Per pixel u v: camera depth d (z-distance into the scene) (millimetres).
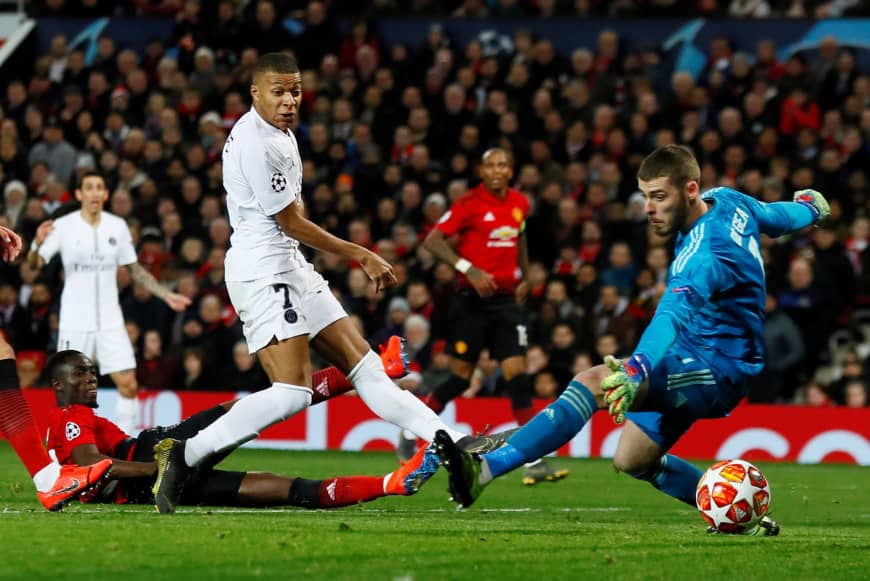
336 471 36312
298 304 21359
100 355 35000
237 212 21547
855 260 50250
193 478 21781
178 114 59594
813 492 32812
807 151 54875
